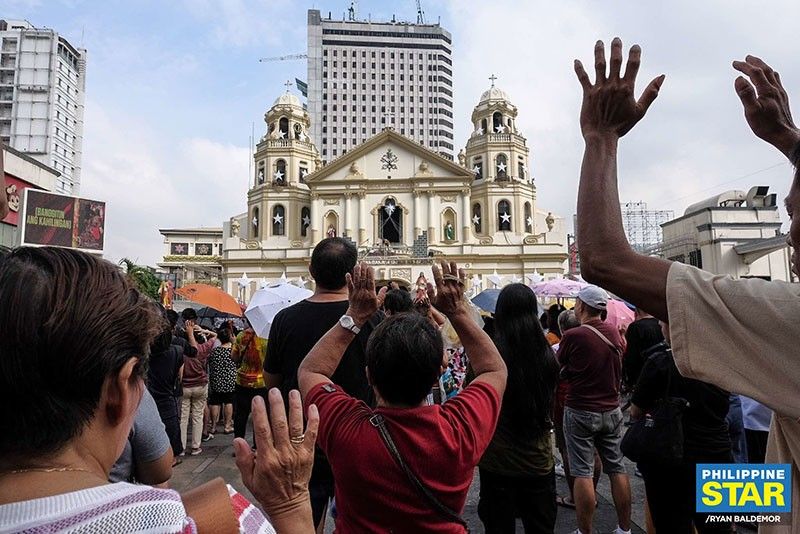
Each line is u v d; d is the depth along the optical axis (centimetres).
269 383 411
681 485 392
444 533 208
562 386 650
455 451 213
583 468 501
